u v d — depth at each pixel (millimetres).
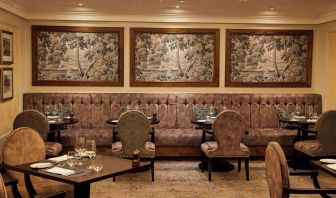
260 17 7031
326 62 7047
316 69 7305
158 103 6945
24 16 6633
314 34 7293
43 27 6887
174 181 5207
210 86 7191
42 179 3482
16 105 6605
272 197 3059
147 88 7121
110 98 6902
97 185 5008
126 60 7070
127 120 4992
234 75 7234
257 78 7273
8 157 3420
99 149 6375
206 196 4602
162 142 6332
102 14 6844
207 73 7188
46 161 3232
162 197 4559
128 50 7062
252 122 7031
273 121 7059
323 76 7133
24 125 5180
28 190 3217
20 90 6750
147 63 7094
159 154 6379
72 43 6977
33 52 6906
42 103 6785
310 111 7074
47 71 6973
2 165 3137
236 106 7020
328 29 6938
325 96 7102
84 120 6828
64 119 5977
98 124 6848
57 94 6844
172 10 6852
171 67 7133
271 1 6223
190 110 6945
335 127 5363
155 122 5828
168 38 7086
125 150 5074
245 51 7219
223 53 7191
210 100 7000
